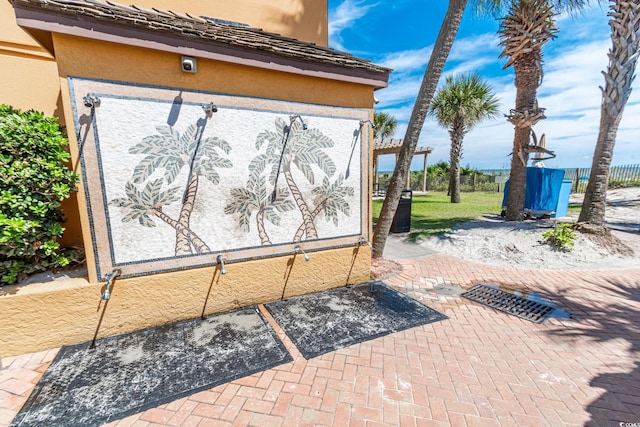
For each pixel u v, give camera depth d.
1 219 2.72
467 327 3.61
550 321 3.75
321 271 4.56
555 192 9.92
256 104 3.76
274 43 4.10
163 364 2.85
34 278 3.30
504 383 2.64
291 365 2.88
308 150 4.20
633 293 4.62
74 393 2.47
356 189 4.70
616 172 17.47
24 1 2.54
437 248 7.28
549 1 7.34
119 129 3.12
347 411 2.33
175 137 3.37
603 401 2.41
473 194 20.98
